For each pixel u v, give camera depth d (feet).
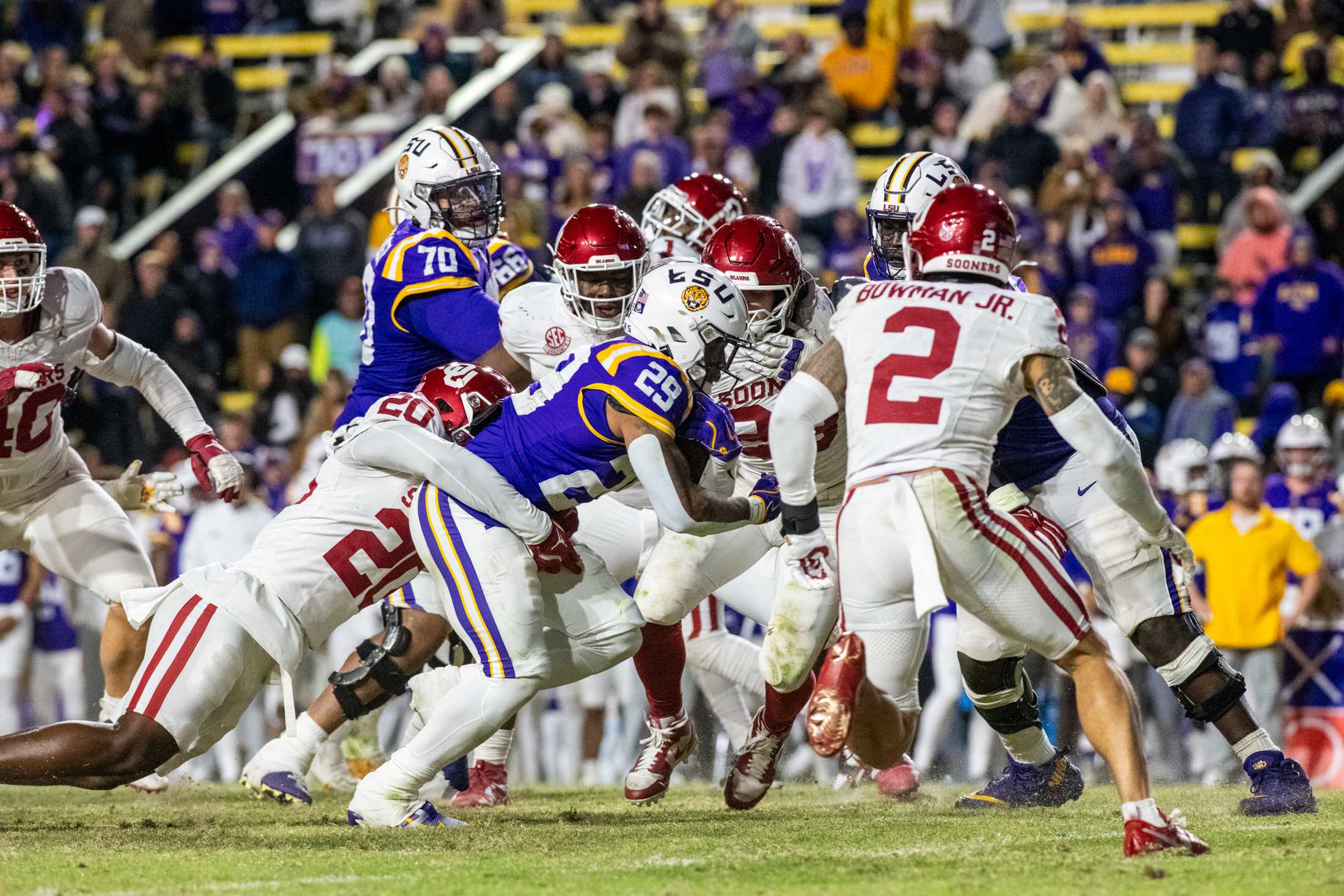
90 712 101.50
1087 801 60.85
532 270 69.51
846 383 44.96
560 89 145.79
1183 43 170.81
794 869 41.98
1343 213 136.15
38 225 139.23
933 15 172.45
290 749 60.64
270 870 42.68
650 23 151.74
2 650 95.55
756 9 185.68
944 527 42.60
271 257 135.13
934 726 94.63
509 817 56.85
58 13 172.04
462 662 64.13
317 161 153.89
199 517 99.96
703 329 50.44
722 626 67.56
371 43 171.32
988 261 44.73
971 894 37.81
